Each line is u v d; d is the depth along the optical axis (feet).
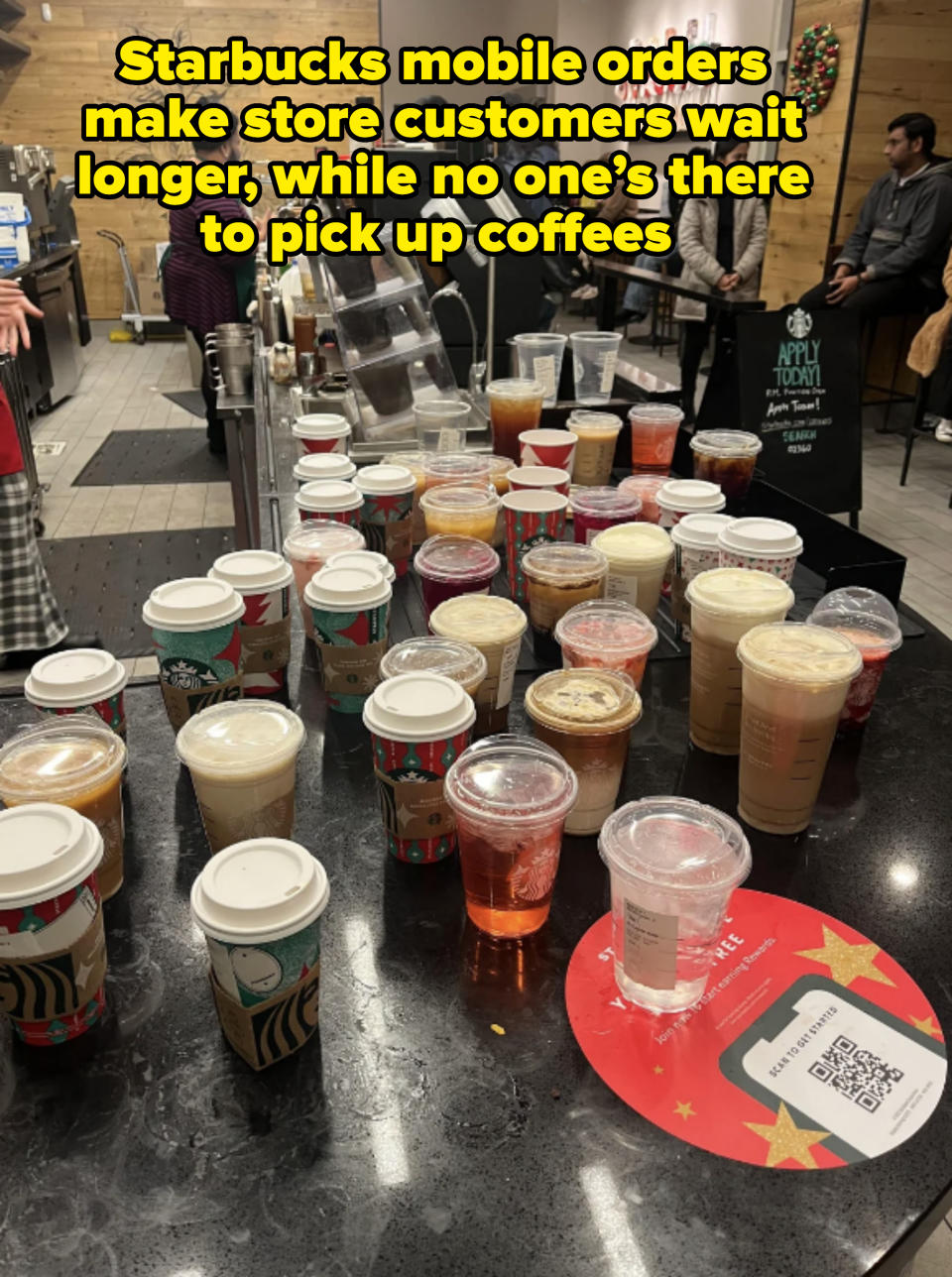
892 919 3.27
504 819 2.82
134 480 17.84
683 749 4.25
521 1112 2.58
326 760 4.13
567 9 35.78
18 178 21.09
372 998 2.94
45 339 22.15
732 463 6.63
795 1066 2.71
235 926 2.43
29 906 2.49
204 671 3.93
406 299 8.03
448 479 5.89
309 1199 2.36
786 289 22.26
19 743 3.32
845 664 3.38
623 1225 2.30
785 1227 2.30
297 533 5.02
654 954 2.76
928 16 18.80
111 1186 2.40
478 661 3.72
